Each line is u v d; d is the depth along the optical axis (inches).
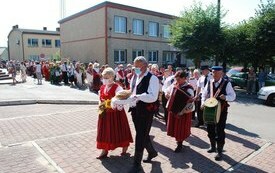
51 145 238.8
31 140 252.1
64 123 316.5
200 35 712.4
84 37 1181.7
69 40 1309.1
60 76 808.3
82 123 317.4
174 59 1314.0
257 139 273.3
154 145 245.4
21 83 819.4
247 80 684.7
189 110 224.4
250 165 206.5
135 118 191.3
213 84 218.8
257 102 547.8
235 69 823.1
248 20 754.8
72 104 459.5
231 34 743.7
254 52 714.2
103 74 207.5
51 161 203.9
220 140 215.3
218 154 214.8
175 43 759.1
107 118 204.8
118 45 1080.2
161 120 340.5
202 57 768.9
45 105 443.2
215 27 715.4
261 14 722.8
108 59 1053.2
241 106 497.0
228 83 214.2
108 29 1043.3
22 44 1940.2
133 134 277.0
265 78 672.4
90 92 619.8
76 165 197.8
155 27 1214.3
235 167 201.6
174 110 221.3
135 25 1135.6
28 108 414.0
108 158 211.9
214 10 724.7
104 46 1055.0
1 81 828.0
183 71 225.5
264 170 197.8
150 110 188.2
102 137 206.1
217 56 767.7
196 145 248.1
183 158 216.2
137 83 191.3
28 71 1129.4
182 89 222.5
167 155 222.1
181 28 738.2
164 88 316.2
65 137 261.9
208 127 224.5
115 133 206.2
